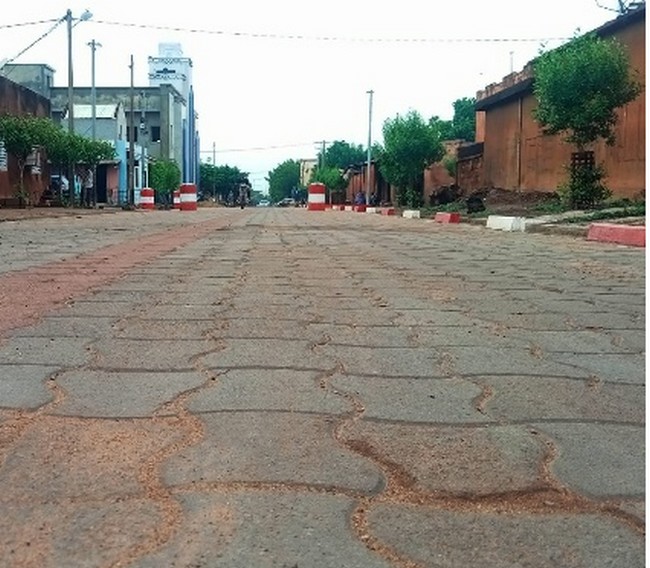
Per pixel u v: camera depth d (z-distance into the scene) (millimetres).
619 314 4270
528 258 8102
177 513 1534
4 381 2592
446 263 7441
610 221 12492
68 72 29359
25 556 1354
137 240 10688
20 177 25188
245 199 101938
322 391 2510
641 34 16328
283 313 4117
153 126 61562
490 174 26375
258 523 1490
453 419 2230
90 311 4102
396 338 3465
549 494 1675
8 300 4488
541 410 2344
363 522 1508
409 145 28469
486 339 3482
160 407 2297
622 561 1365
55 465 1804
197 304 4406
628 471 1819
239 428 2102
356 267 6914
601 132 14758
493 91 27922
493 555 1380
